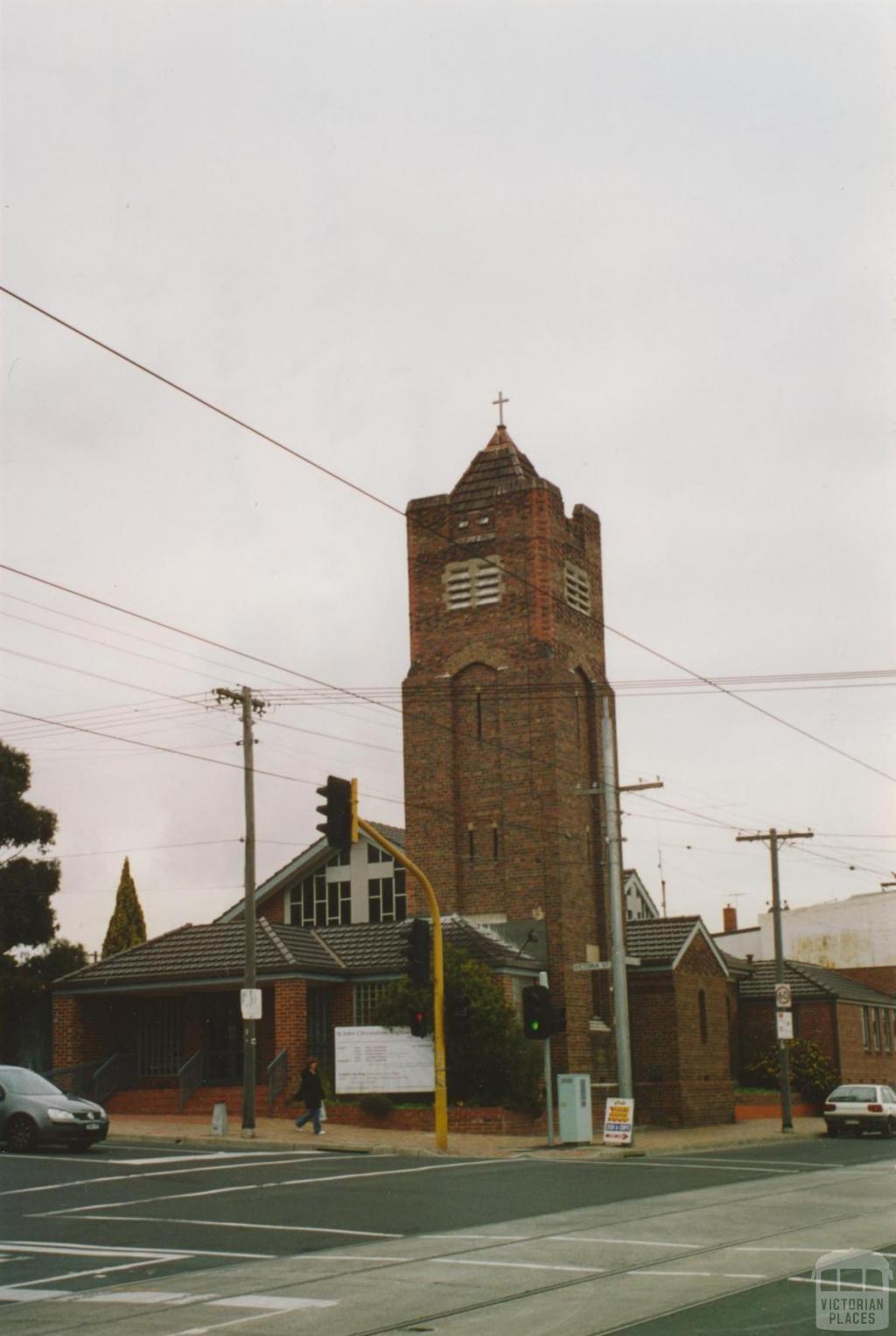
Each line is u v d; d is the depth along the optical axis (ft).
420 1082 115.65
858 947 225.56
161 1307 39.60
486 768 141.38
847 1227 56.70
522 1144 104.42
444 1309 38.88
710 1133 129.08
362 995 128.26
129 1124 112.78
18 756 158.81
